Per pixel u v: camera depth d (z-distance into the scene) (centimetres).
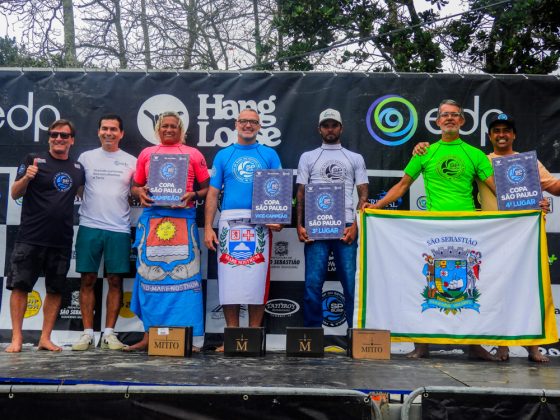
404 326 506
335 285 582
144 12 1241
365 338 483
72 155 596
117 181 554
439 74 598
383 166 595
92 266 545
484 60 1133
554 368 447
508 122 537
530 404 303
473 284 505
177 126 554
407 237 514
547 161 592
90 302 546
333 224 531
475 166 531
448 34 1144
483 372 414
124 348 523
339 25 1159
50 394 305
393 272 511
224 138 599
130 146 598
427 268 509
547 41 1104
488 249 507
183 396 305
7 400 306
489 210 538
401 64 1094
